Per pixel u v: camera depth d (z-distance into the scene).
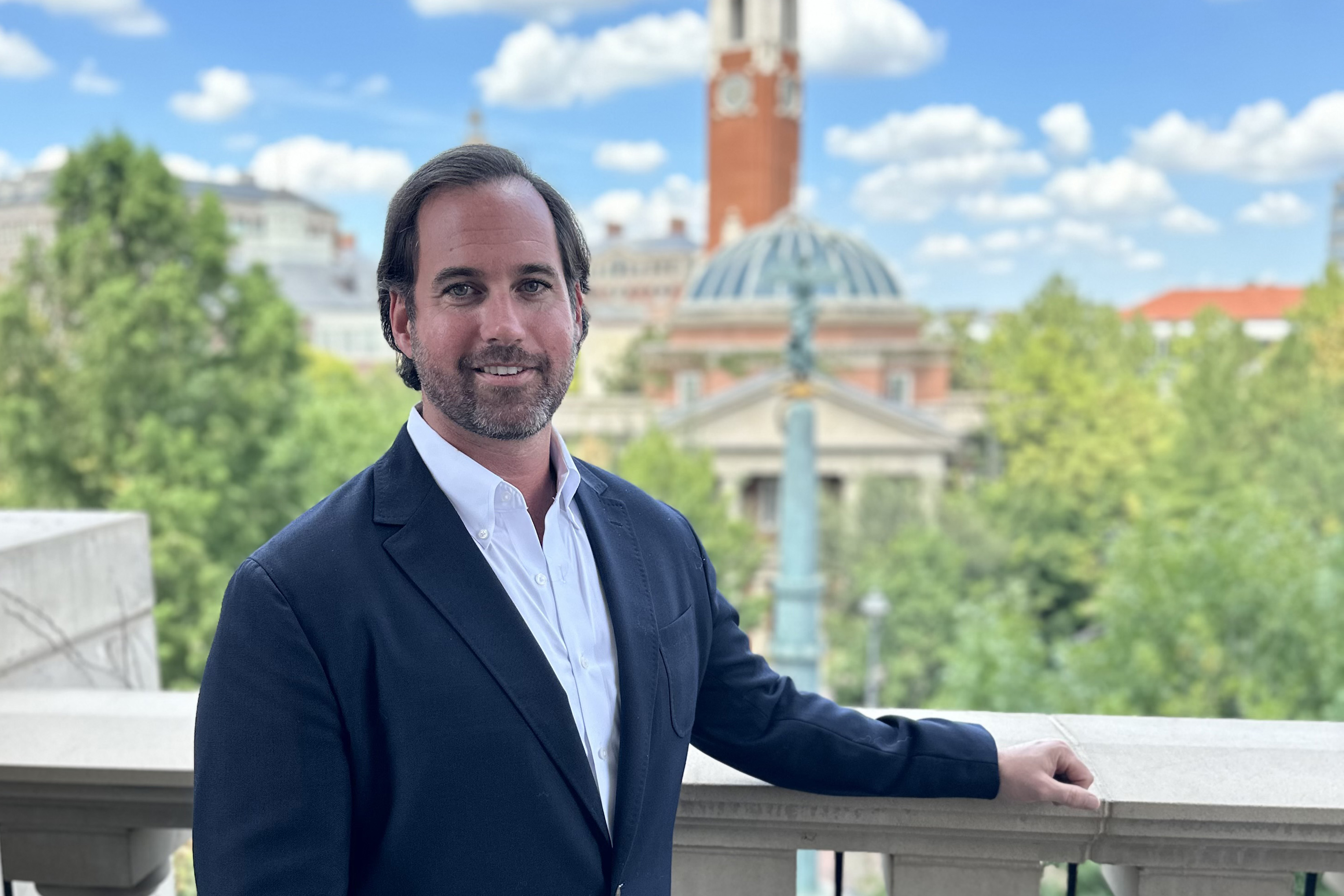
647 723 1.45
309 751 1.27
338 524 1.35
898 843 1.86
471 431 1.38
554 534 1.46
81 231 26.80
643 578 1.53
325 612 1.29
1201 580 20.59
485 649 1.32
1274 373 60.91
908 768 1.70
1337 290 65.19
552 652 1.40
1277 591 20.27
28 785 1.94
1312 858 1.80
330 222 168.12
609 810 1.42
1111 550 23.14
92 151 27.17
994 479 65.81
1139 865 1.83
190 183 150.38
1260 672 20.17
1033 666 21.52
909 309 67.94
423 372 1.39
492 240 1.36
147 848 2.05
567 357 1.42
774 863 1.90
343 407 27.88
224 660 1.28
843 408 50.44
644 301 148.12
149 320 25.47
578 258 1.48
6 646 2.47
